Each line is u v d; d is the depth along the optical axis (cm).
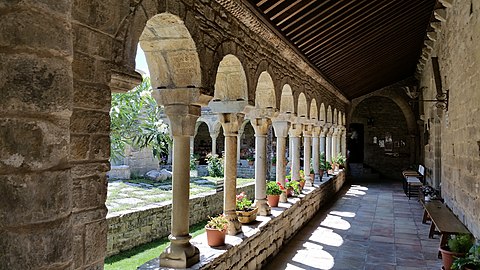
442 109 818
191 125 351
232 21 416
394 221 803
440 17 773
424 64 1240
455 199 666
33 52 110
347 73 997
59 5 118
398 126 1752
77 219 202
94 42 209
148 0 257
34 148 110
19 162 107
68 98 121
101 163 217
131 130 636
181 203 348
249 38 468
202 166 1634
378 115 1783
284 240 608
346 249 595
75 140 199
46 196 113
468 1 552
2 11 105
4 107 105
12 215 105
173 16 294
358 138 1836
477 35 494
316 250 588
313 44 655
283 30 533
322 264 523
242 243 425
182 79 345
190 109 344
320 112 980
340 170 1338
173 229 348
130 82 238
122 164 1157
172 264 334
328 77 926
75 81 197
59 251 116
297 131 785
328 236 672
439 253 555
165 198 771
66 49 120
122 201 726
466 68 568
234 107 454
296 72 707
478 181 488
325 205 984
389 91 1557
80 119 202
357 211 909
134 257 531
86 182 207
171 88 344
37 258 110
